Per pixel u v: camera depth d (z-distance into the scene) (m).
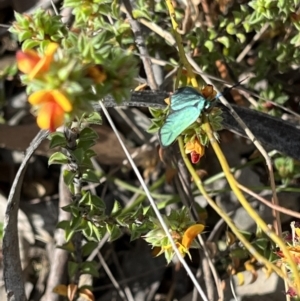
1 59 0.45
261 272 0.41
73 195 0.38
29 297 0.42
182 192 0.41
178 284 0.42
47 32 0.36
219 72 0.42
